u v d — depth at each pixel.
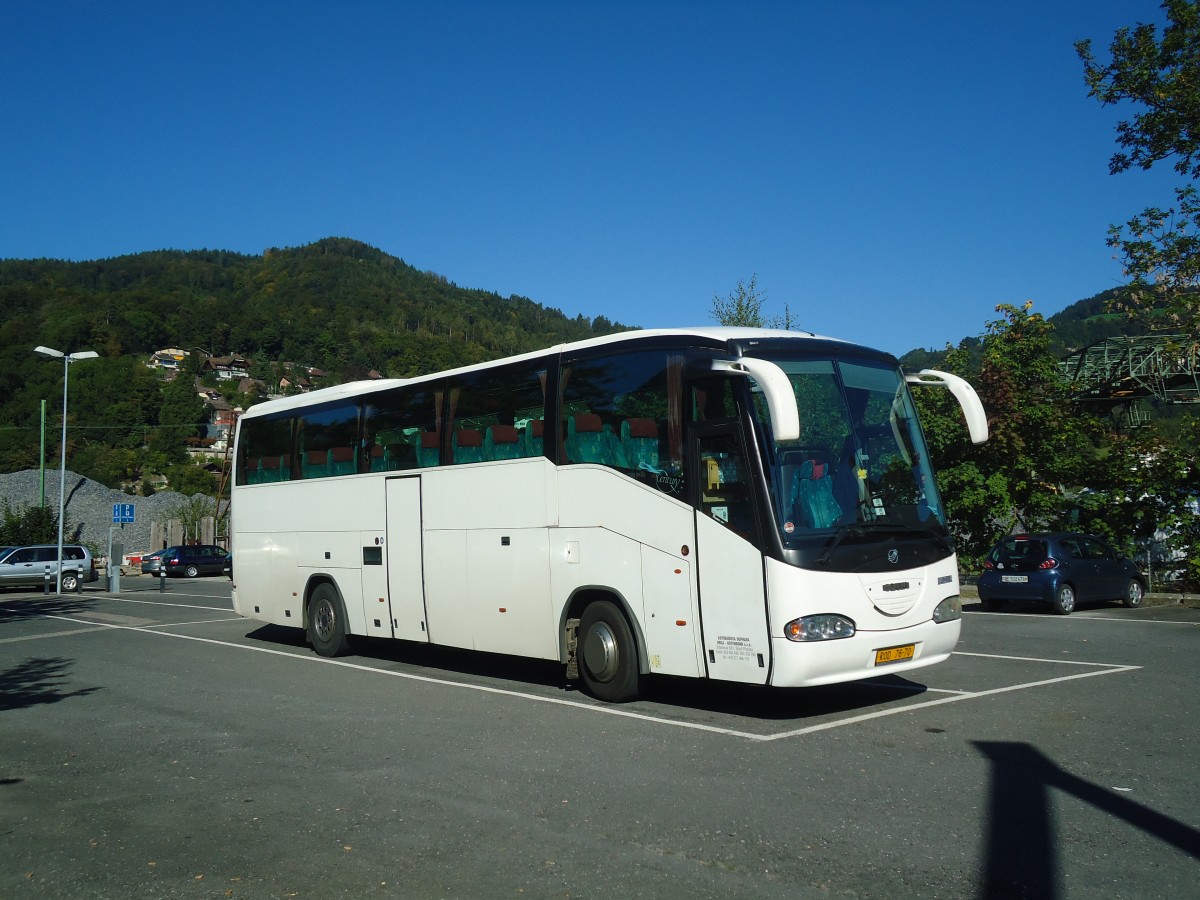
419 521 12.24
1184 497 22.12
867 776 6.71
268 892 4.88
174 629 19.41
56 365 99.19
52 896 4.96
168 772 7.45
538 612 10.44
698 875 4.93
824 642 7.93
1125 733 7.87
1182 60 22.06
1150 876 4.77
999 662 11.90
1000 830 5.51
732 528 8.38
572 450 10.12
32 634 19.14
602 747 7.78
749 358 8.15
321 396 14.51
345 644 13.91
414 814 6.11
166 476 87.38
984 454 24.34
